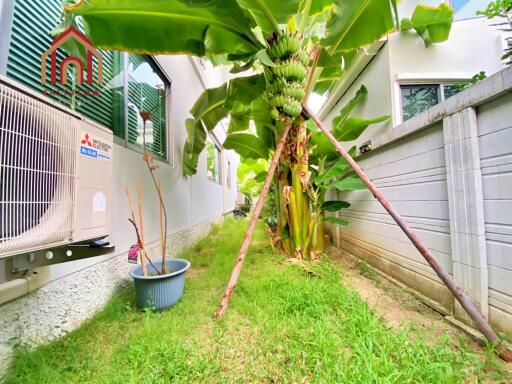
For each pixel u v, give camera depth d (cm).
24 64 147
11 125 85
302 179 321
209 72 661
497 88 145
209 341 152
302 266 289
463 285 174
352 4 199
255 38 216
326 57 233
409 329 163
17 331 133
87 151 124
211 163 702
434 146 207
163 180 337
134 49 209
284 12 186
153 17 194
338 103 527
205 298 217
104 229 138
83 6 166
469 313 147
